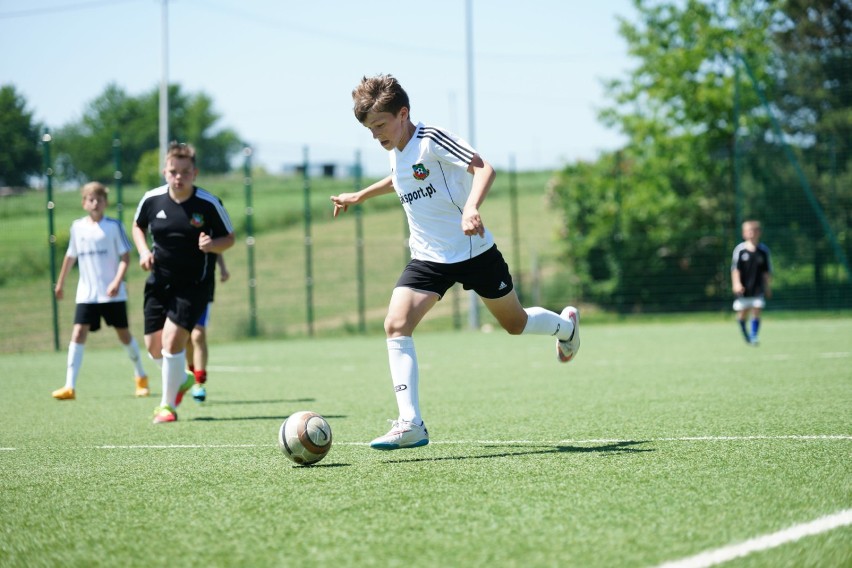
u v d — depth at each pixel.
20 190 72.75
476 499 14.08
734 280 52.81
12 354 63.84
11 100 70.19
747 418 23.19
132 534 12.70
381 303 99.50
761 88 79.56
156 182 84.19
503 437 21.02
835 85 76.50
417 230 18.81
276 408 28.97
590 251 86.56
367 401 30.70
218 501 14.51
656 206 89.44
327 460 18.14
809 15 97.75
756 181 78.00
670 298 83.75
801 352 46.53
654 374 37.56
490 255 18.89
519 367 43.84
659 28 100.00
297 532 12.42
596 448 18.80
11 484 16.59
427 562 10.90
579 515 12.95
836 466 16.25
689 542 11.52
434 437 21.34
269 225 125.31
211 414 27.75
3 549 12.23
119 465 18.42
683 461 16.95
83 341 33.25
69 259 33.81
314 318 92.81
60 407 30.75
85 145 103.75
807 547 11.27
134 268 98.50
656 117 97.62
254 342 73.00
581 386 33.72
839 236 76.88
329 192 124.62
